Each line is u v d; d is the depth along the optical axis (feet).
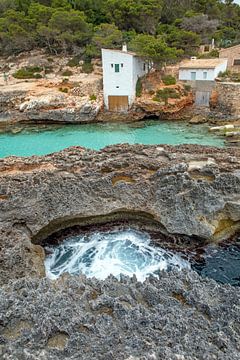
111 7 224.94
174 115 137.49
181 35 195.83
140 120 138.31
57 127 129.49
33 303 31.71
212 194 58.13
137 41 158.10
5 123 132.87
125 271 52.31
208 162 64.39
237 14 278.67
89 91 145.79
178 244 58.70
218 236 59.16
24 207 56.24
